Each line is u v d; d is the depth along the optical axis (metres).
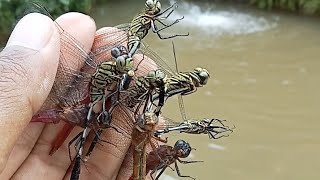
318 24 0.79
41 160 0.18
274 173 0.47
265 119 0.55
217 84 0.61
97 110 0.16
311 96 0.60
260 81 0.63
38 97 0.15
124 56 0.16
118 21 0.78
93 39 0.18
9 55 0.15
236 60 0.68
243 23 0.79
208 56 0.68
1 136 0.14
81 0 0.66
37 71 0.15
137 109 0.16
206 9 0.82
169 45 0.63
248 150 0.50
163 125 0.17
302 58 0.69
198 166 0.47
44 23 0.16
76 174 0.17
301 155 0.50
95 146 0.18
